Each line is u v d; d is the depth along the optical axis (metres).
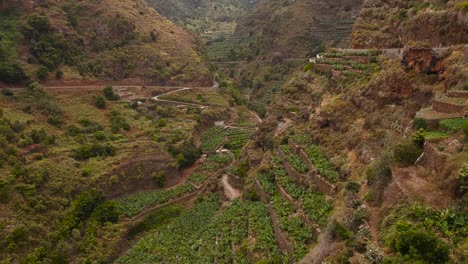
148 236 52.34
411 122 31.34
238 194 58.09
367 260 21.11
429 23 45.53
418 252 18.64
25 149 56.41
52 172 54.06
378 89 41.59
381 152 33.09
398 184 25.02
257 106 111.62
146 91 100.62
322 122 48.91
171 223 54.97
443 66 35.78
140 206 57.56
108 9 108.06
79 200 52.50
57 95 81.00
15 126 60.16
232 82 131.12
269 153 57.75
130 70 102.12
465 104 28.48
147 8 129.38
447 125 26.73
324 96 55.56
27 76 78.44
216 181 65.00
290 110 64.69
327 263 23.61
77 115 77.31
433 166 24.69
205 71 116.00
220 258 39.47
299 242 32.34
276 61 135.25
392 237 21.09
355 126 42.22
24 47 83.31
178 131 81.38
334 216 30.30
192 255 42.88
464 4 40.50
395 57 48.59
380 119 38.56
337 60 60.91
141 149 68.19
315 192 39.06
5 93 70.38
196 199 62.19
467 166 21.30
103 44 100.81
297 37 136.38
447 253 18.20
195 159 76.19
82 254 46.62
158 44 114.31
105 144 66.25
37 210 48.22
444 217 20.83
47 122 68.88
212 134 90.25
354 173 35.50
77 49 94.12
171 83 107.44
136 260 46.09
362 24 65.88
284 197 42.66
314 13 142.88
